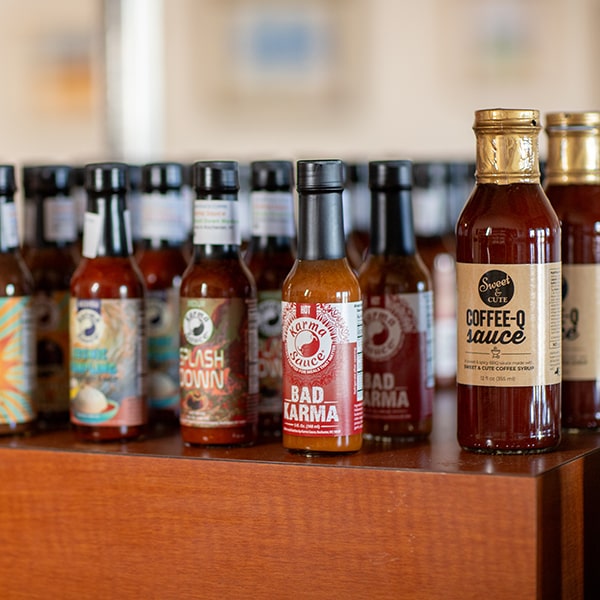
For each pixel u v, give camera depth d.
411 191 1.36
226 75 4.19
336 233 1.20
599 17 3.82
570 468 1.16
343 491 1.15
